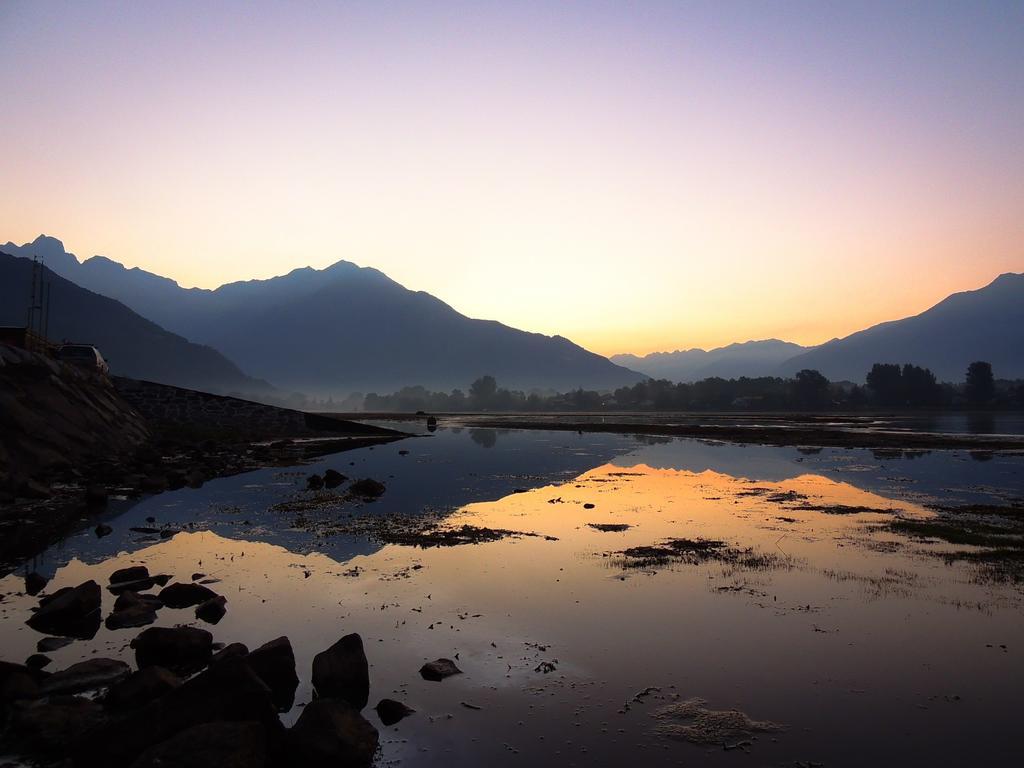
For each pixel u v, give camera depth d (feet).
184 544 50.88
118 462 98.58
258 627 33.06
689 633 33.24
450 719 24.50
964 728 24.16
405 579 41.88
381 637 32.14
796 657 30.42
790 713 25.23
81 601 34.19
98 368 152.87
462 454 138.41
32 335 127.54
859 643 32.09
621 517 64.80
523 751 22.34
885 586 41.27
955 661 30.07
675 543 53.06
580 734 23.54
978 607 37.35
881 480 95.71
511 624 34.19
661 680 27.96
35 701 24.34
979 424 308.40
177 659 28.84
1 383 90.53
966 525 61.21
